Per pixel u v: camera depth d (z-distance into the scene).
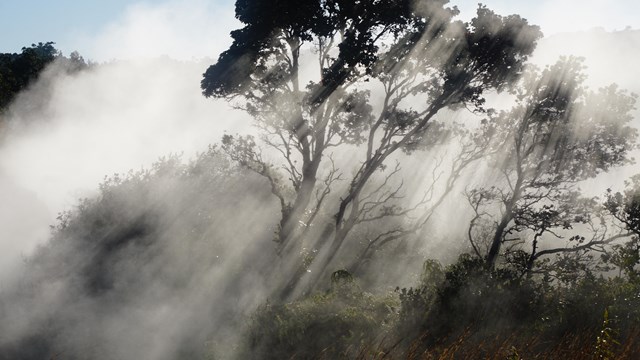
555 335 8.23
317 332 9.12
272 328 9.80
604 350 6.26
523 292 9.99
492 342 7.42
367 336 8.52
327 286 18.02
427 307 9.34
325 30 17.44
